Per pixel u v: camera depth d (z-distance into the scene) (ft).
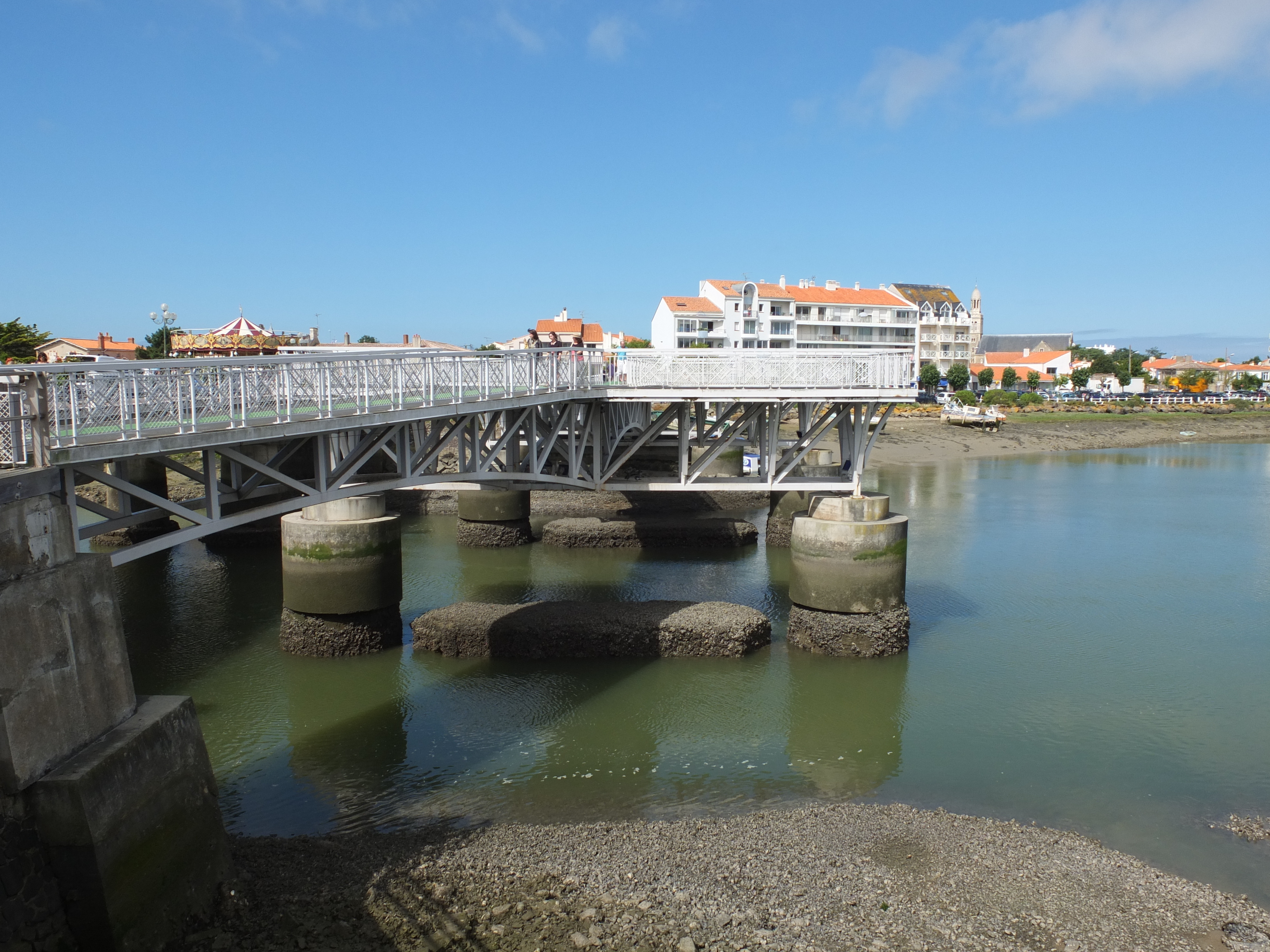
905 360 91.97
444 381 69.00
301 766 64.34
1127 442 322.96
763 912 44.60
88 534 41.73
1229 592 109.60
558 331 319.27
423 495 166.71
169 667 83.46
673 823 54.80
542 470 100.01
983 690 78.02
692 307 350.84
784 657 85.51
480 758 65.31
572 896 45.50
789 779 62.44
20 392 37.83
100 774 37.04
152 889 39.60
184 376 47.70
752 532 138.72
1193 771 63.31
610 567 123.54
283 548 87.71
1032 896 46.88
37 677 36.04
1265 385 555.28
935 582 114.01
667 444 167.22
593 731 69.82
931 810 57.52
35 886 35.47
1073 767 63.98
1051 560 127.03
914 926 43.98
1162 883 48.42
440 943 41.29
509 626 84.33
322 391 56.18
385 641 86.53
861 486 96.89
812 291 379.35
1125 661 85.05
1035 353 560.61
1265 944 43.39
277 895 44.93
